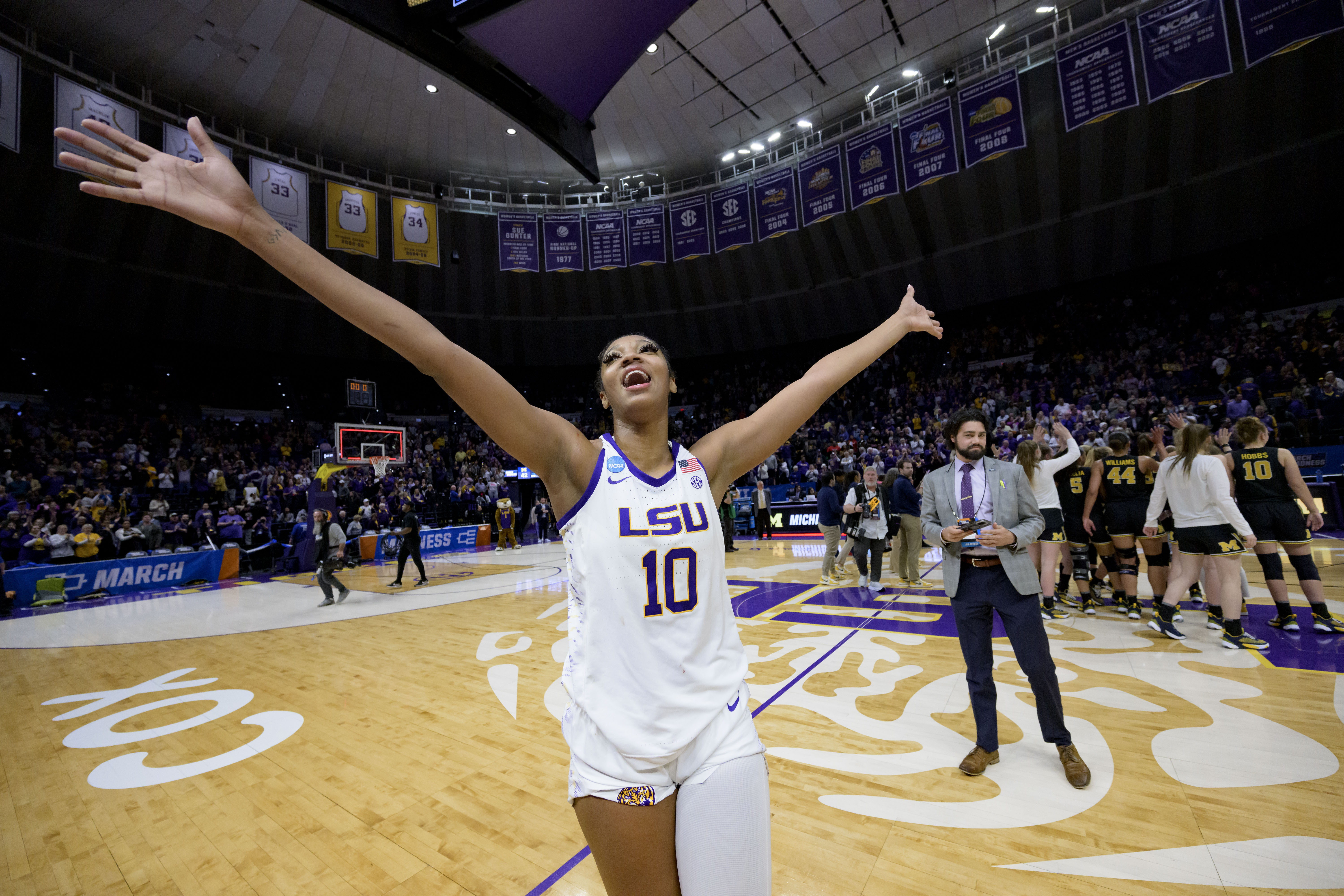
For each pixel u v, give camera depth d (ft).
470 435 82.23
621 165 66.80
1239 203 56.49
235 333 69.46
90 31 44.37
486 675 15.49
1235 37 48.85
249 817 8.84
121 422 59.00
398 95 53.98
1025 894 6.39
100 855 8.02
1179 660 13.51
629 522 3.71
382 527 52.54
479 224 73.46
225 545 43.32
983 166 61.72
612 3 14.65
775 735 10.67
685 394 91.56
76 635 23.26
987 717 9.23
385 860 7.61
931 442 58.49
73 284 58.23
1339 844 6.88
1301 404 39.86
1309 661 12.91
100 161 3.13
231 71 49.16
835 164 54.70
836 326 81.15
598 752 3.58
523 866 7.33
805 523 55.11
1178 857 6.82
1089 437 48.60
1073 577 21.61
